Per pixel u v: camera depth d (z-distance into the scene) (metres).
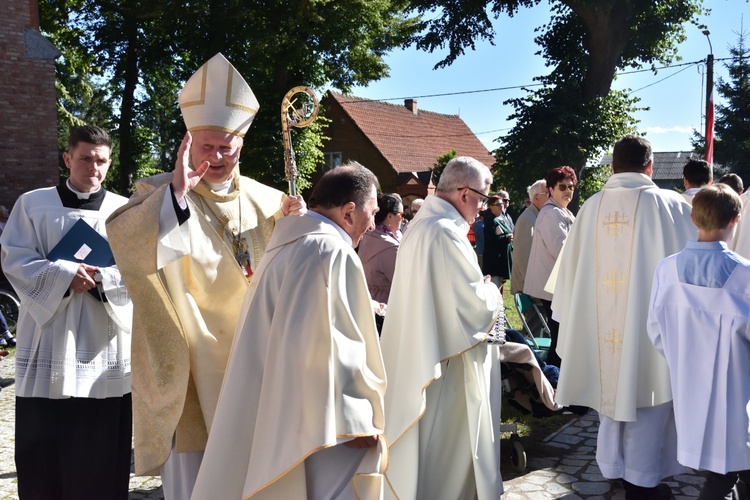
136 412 3.01
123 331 3.62
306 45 23.44
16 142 12.97
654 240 3.79
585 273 3.98
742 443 3.12
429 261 3.46
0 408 5.98
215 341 3.04
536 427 5.34
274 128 24.45
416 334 3.43
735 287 3.14
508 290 13.26
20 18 12.89
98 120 40.38
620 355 3.79
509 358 4.54
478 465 3.43
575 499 4.06
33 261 3.47
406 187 24.72
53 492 3.54
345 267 2.50
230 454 2.43
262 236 3.29
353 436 2.38
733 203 3.20
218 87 3.07
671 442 3.89
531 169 21.66
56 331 3.46
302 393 2.35
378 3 24.03
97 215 3.67
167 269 2.95
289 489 2.40
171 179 3.10
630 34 22.80
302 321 2.38
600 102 21.70
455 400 3.59
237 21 22.56
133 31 25.56
